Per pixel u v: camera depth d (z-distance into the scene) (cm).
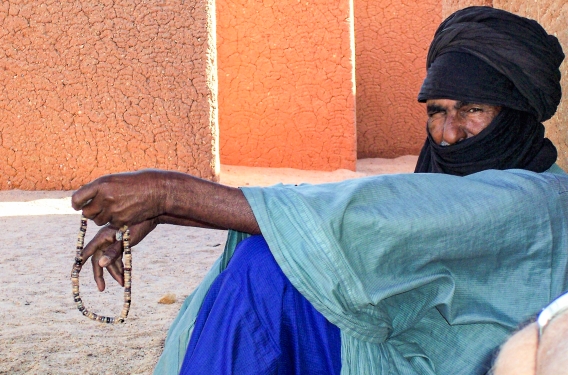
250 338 154
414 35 1353
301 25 1105
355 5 1348
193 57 885
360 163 1298
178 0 878
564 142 290
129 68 876
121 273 175
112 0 868
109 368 289
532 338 54
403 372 161
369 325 156
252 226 159
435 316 168
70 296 395
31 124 864
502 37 183
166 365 174
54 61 862
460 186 161
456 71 186
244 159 1123
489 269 162
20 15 853
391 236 153
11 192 851
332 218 150
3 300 387
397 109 1367
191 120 889
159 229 599
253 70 1112
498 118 188
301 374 155
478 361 161
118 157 881
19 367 289
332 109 1114
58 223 646
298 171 1112
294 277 153
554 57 191
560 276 163
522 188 162
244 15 1105
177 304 379
